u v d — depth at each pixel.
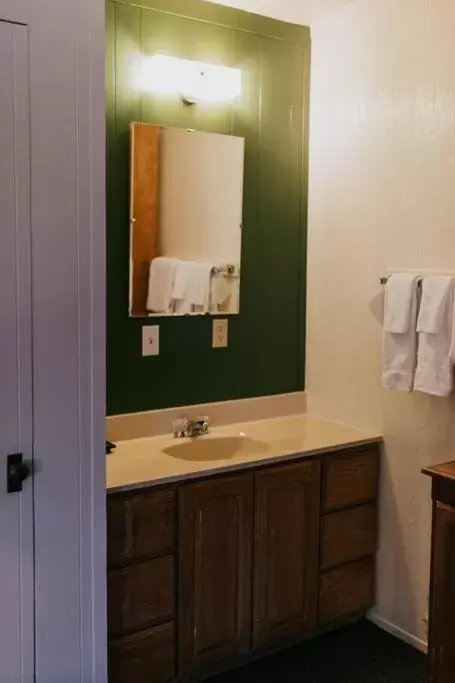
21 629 1.87
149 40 2.67
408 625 2.83
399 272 2.75
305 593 2.73
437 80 2.58
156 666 2.38
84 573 1.95
